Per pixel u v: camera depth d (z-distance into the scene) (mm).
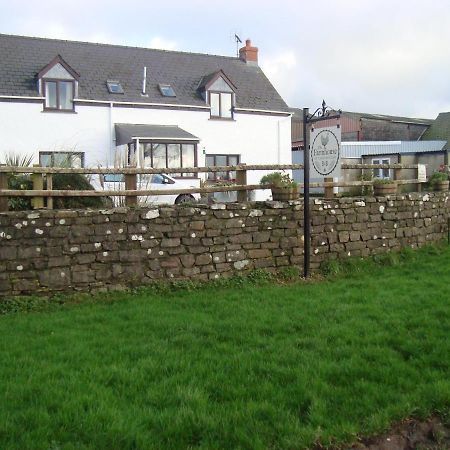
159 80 24500
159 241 7629
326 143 8539
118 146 21953
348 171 12766
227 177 24484
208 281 7934
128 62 24750
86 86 22312
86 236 7176
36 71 21656
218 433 3410
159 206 7754
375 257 9656
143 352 4828
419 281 7891
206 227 7953
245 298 7070
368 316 5961
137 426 3449
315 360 4570
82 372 4332
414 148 32062
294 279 8484
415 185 12125
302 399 3861
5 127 20297
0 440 3254
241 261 8250
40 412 3570
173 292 7492
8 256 6781
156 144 21609
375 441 3463
